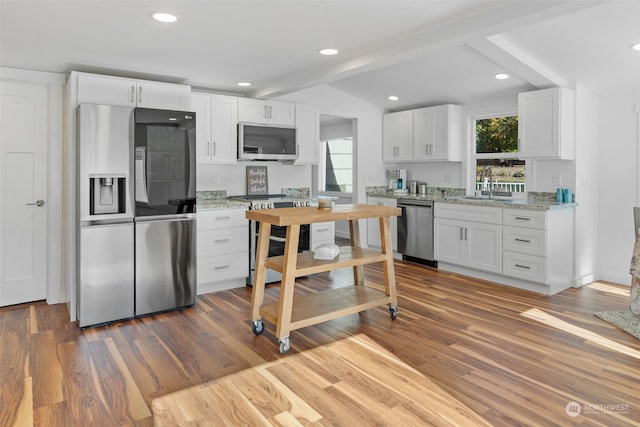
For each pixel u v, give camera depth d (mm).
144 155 3420
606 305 3688
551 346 2828
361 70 3547
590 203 4430
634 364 2557
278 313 2822
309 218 2830
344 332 3104
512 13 2469
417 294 4062
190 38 2965
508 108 4941
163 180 3525
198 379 2410
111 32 2818
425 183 5996
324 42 3104
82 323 3209
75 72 3396
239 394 2244
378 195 5887
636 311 3328
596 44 3367
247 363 2611
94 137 3201
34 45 3068
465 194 5449
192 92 4242
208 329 3197
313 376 2439
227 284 4316
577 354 2701
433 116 5457
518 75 4023
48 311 3650
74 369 2531
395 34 2945
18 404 2148
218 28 2779
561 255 4141
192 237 3707
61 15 2525
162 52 3287
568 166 4312
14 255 3777
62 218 3895
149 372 2494
